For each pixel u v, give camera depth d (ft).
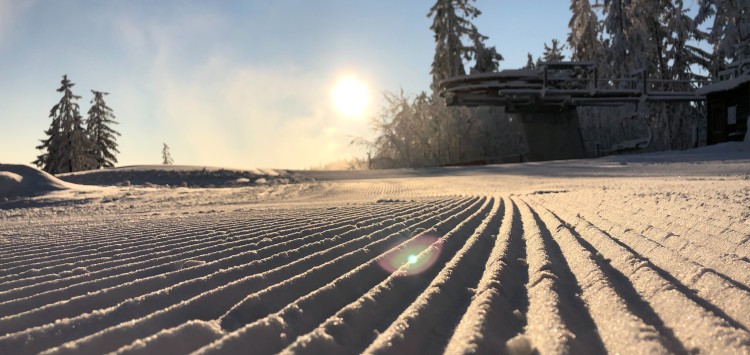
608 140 157.38
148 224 23.16
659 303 6.84
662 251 10.16
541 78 122.31
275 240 14.80
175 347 5.74
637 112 122.31
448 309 7.41
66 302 8.14
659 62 154.30
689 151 100.27
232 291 8.31
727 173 44.09
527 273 9.82
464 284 9.01
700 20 139.23
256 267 10.63
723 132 115.44
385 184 71.41
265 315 7.22
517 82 122.01
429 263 10.62
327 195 54.19
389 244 13.67
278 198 51.96
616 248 10.98
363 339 6.21
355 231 16.24
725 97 114.52
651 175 51.01
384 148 152.87
